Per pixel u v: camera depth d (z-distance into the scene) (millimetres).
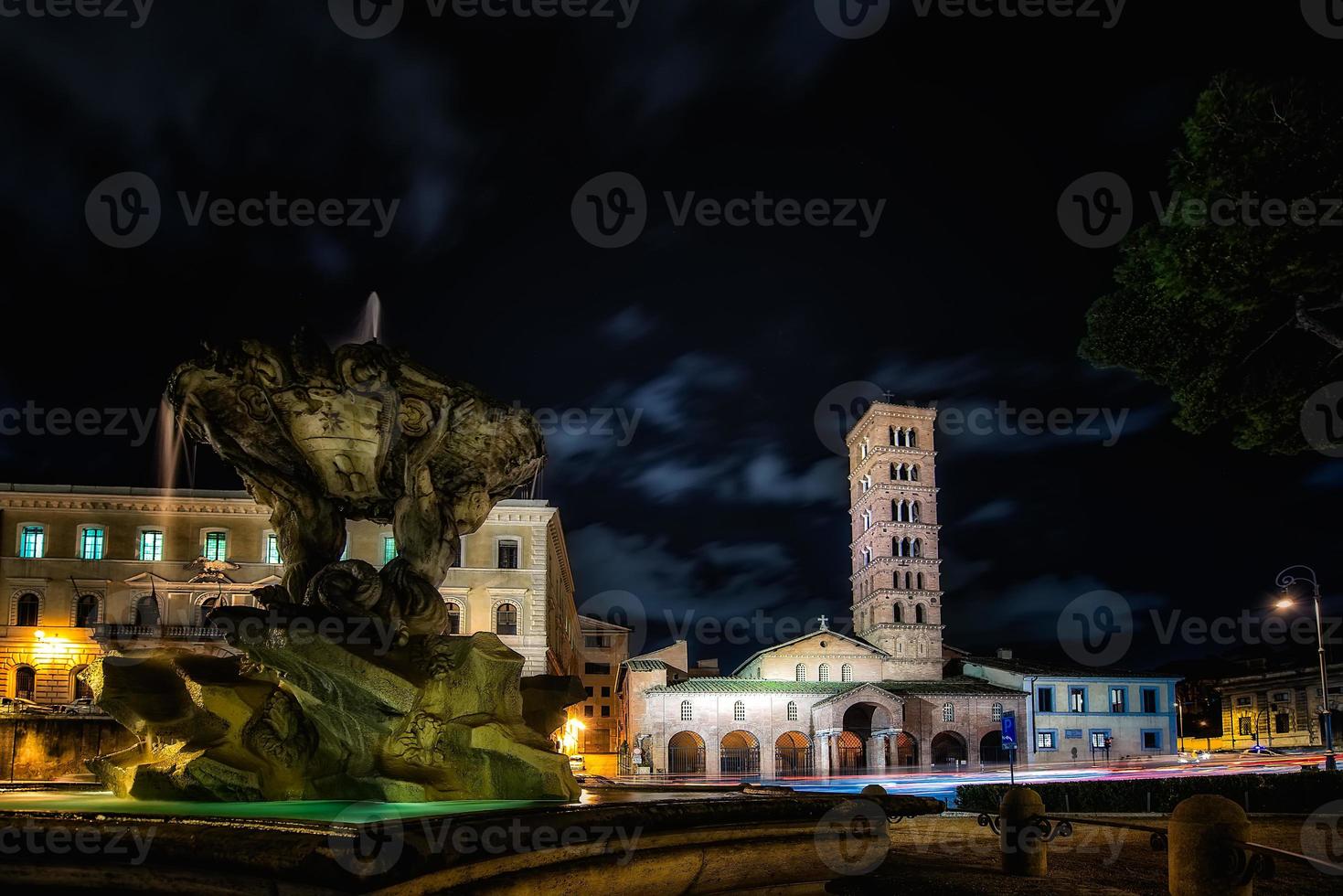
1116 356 19250
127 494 61688
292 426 8906
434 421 9195
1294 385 18188
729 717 74812
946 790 49250
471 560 62000
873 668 83062
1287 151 15375
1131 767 70625
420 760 7754
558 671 69312
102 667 8156
